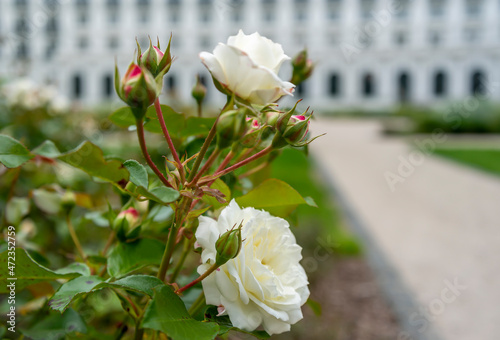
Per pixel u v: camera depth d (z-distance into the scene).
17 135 1.63
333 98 24.64
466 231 3.45
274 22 24.52
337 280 2.29
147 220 0.53
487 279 2.47
